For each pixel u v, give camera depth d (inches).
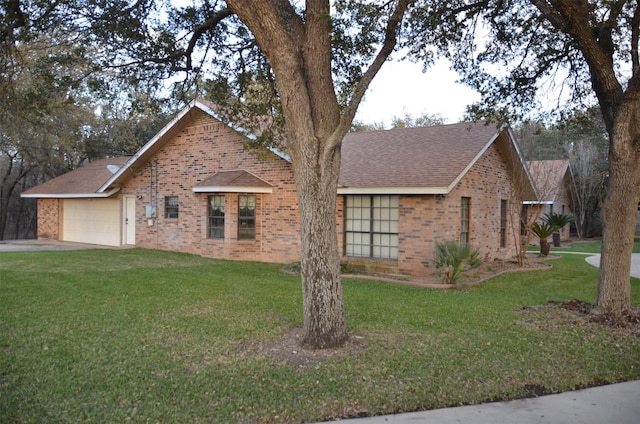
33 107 369.7
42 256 598.2
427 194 485.1
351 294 379.9
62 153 1061.1
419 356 225.6
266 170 607.2
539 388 197.0
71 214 866.8
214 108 617.0
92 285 396.8
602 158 1149.1
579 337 263.0
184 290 382.6
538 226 717.9
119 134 1120.2
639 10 296.4
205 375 199.5
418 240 493.7
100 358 218.1
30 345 235.5
